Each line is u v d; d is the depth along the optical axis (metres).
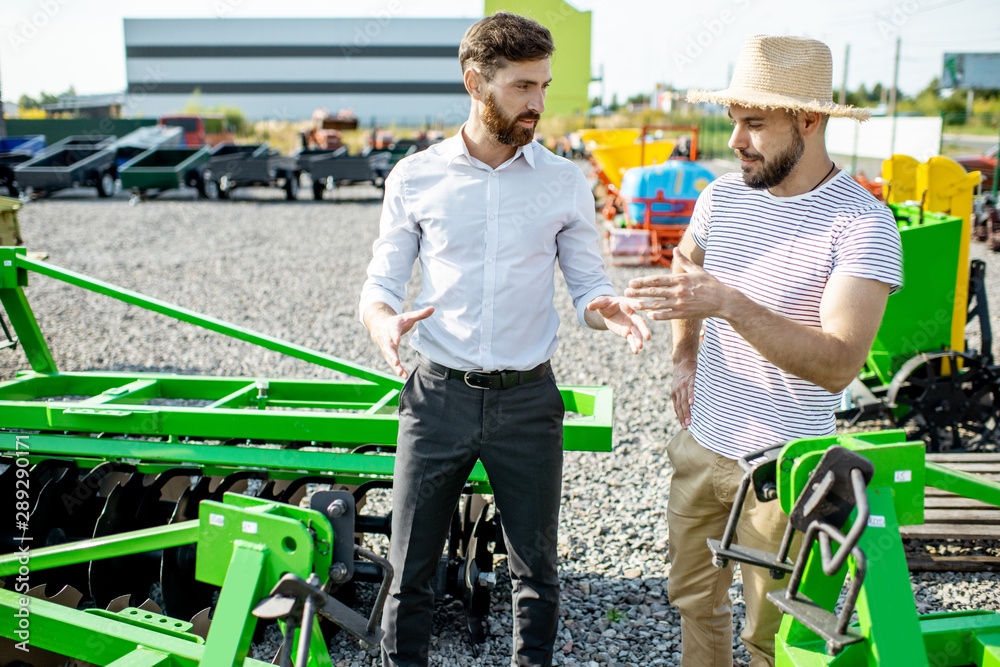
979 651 1.80
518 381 2.17
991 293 8.58
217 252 11.73
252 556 1.56
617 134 15.09
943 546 3.69
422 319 2.07
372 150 20.98
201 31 46.09
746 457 1.75
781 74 1.84
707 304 1.74
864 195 1.89
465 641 2.96
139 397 3.31
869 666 1.58
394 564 2.26
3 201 4.04
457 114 48.28
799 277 1.92
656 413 5.38
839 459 1.46
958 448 4.75
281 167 18.44
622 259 10.55
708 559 2.20
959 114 26.22
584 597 3.27
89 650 2.11
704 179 10.16
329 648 2.94
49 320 7.73
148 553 2.95
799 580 1.55
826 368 1.75
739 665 2.79
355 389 3.44
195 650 2.01
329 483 3.01
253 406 3.44
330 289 9.34
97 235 12.99
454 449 2.18
